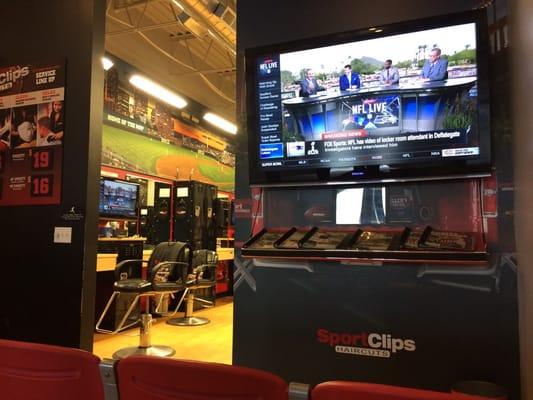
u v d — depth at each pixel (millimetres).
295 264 2549
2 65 3158
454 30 2143
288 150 2467
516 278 2113
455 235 2199
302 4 2625
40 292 2898
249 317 2643
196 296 6285
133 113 6770
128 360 1065
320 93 2400
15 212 3020
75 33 2947
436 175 2191
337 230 2512
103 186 4984
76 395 1131
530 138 1826
